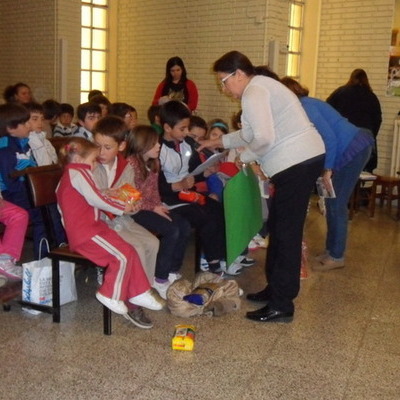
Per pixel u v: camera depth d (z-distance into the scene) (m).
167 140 3.54
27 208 3.39
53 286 2.81
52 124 5.07
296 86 3.49
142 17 7.43
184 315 3.00
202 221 3.52
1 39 7.75
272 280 2.99
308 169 2.78
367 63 6.75
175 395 2.23
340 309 3.25
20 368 2.38
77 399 2.17
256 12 6.15
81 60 7.51
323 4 6.96
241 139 3.17
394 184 5.89
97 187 2.73
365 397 2.29
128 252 2.66
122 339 2.71
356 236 5.03
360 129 3.79
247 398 2.23
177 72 6.07
